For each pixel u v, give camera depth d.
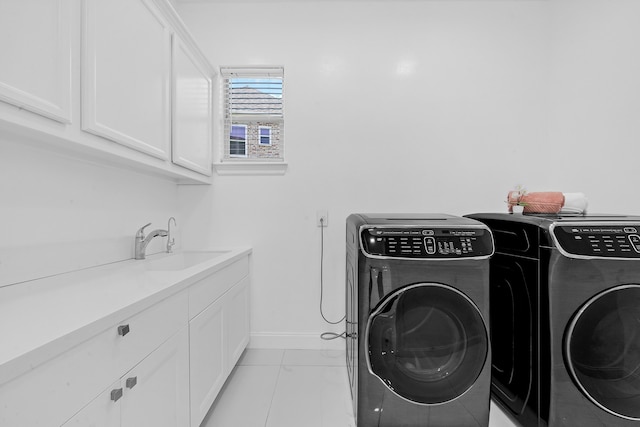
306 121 2.28
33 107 0.86
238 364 2.03
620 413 1.22
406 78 2.27
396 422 1.32
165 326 1.05
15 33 0.81
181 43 1.77
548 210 1.52
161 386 1.02
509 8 2.27
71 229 1.29
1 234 1.02
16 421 0.53
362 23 2.27
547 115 2.27
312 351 2.23
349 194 2.28
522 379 1.40
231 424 1.46
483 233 1.35
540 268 1.28
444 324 1.33
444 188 2.27
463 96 2.27
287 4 2.27
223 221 2.28
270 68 2.30
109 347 0.77
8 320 0.71
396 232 1.34
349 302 1.77
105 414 0.75
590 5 1.97
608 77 1.87
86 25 1.05
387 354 1.32
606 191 1.89
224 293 1.66
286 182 2.28
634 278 1.20
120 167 1.60
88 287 1.04
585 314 1.22
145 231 1.84
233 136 2.38
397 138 2.27
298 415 1.52
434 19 2.27
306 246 2.28
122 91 1.26
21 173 1.08
